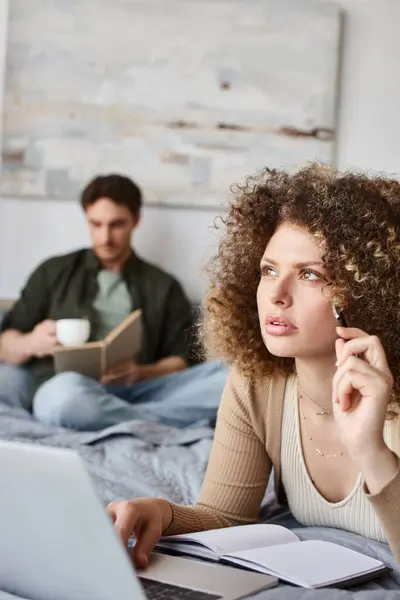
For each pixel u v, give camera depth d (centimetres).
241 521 147
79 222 386
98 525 89
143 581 107
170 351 355
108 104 384
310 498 142
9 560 98
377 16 387
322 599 99
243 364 146
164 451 225
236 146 384
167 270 386
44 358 331
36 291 353
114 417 271
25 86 385
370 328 127
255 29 383
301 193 129
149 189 384
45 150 385
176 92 384
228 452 149
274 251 126
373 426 108
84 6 384
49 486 90
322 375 132
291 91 383
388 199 131
